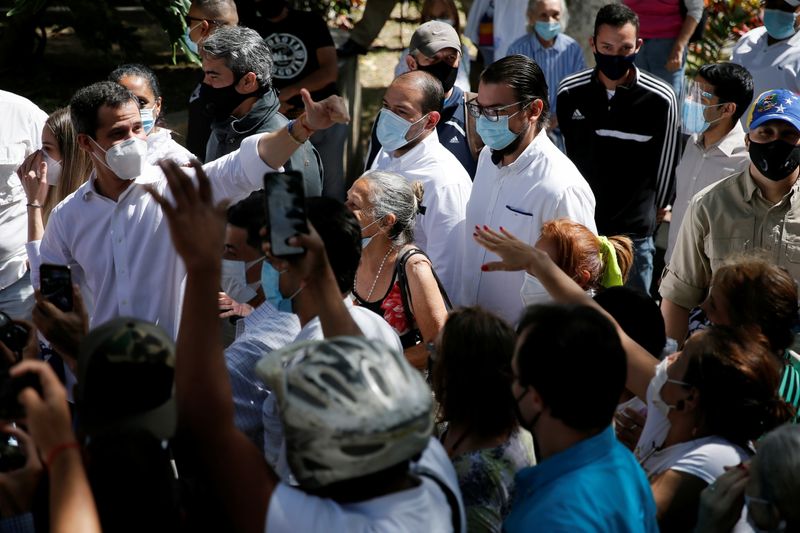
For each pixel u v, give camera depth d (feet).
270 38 21.22
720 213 13.51
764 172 12.92
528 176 13.58
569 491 6.79
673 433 8.43
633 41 17.10
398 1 28.45
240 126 15.62
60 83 25.63
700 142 17.31
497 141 13.65
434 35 18.37
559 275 9.18
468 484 7.79
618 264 12.04
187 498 6.37
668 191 17.93
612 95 17.58
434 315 11.92
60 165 13.66
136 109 11.73
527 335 7.06
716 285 10.18
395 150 15.17
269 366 6.12
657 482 8.11
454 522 6.27
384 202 12.03
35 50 27.48
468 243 14.40
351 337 6.13
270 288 9.04
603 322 6.95
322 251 7.09
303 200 7.11
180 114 24.29
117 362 6.04
